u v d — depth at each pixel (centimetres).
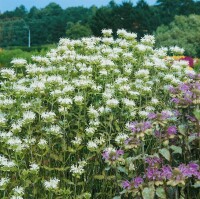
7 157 644
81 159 648
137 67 768
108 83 726
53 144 616
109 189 639
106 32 816
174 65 762
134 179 532
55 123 659
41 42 9906
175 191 511
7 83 693
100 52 802
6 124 637
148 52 809
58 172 621
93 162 636
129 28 6050
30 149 617
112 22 5994
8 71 689
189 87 571
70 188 629
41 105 678
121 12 6034
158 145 602
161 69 740
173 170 489
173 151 561
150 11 6544
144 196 498
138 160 613
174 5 7400
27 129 634
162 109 707
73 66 760
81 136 620
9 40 10225
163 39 4275
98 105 672
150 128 531
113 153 554
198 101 538
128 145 536
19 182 604
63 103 619
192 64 1534
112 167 575
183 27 4388
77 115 671
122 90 662
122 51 773
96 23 6053
